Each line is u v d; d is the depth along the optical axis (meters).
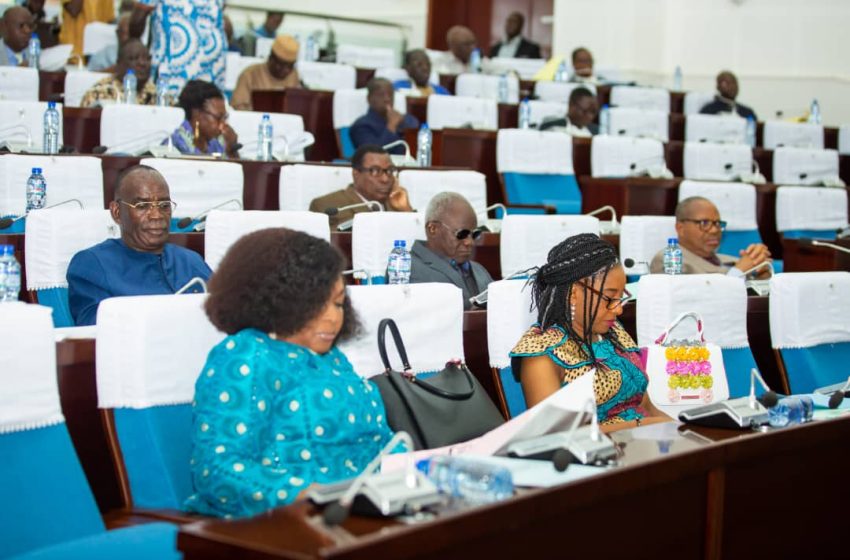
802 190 7.89
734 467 2.63
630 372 3.48
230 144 6.21
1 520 2.34
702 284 4.16
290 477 2.46
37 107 5.97
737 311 4.25
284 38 8.95
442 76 10.99
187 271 4.11
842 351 4.51
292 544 1.88
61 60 9.02
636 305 4.37
